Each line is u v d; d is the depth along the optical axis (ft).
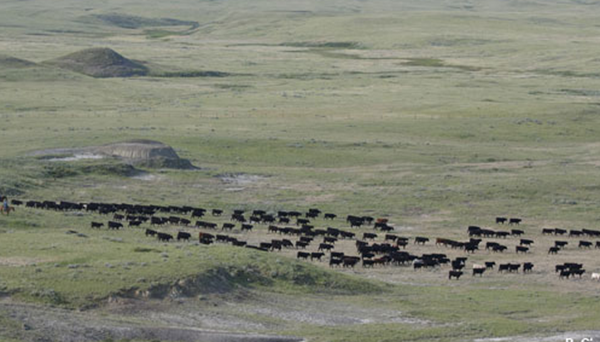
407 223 415.85
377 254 342.03
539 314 244.01
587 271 321.73
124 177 481.87
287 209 434.71
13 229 324.80
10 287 211.20
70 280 222.28
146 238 337.93
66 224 353.51
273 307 231.30
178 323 206.08
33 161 489.67
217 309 221.46
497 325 224.12
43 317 192.13
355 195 468.34
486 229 396.57
